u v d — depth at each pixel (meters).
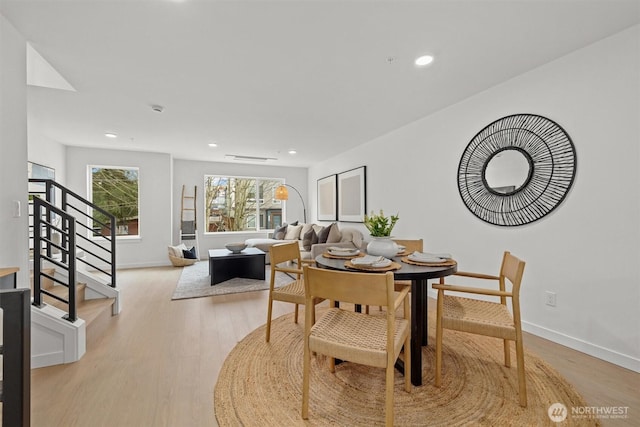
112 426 1.39
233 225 6.84
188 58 2.12
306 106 3.09
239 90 2.68
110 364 1.94
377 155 4.41
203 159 6.18
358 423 1.41
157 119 3.48
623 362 1.86
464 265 2.96
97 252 5.08
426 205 3.45
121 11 1.62
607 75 1.91
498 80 2.51
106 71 2.30
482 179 2.74
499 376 1.79
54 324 1.92
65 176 4.79
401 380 1.77
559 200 2.18
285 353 2.12
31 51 2.00
